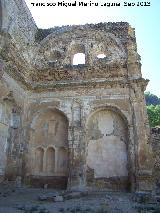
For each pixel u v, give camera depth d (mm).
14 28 19047
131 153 18094
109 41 22000
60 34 23016
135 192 16750
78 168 18078
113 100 19578
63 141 19781
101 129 19625
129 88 19734
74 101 20047
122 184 18000
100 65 20844
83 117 19422
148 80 19500
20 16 20344
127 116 19016
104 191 17469
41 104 20438
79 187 17516
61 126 20266
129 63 20469
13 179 17703
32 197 14062
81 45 22453
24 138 19406
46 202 12664
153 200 13875
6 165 17938
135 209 11359
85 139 18969
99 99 19766
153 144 22375
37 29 23859
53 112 20688
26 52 20938
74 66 21172
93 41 22234
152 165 17500
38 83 21156
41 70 21547
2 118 17812
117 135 19312
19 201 12812
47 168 19344
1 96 16938
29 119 20172
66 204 12180
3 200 12914
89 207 11531
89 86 20094
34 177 19125
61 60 21828
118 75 20344
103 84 19938
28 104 20562
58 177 18844
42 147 19922
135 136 18406
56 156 19453
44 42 22891
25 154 19047
